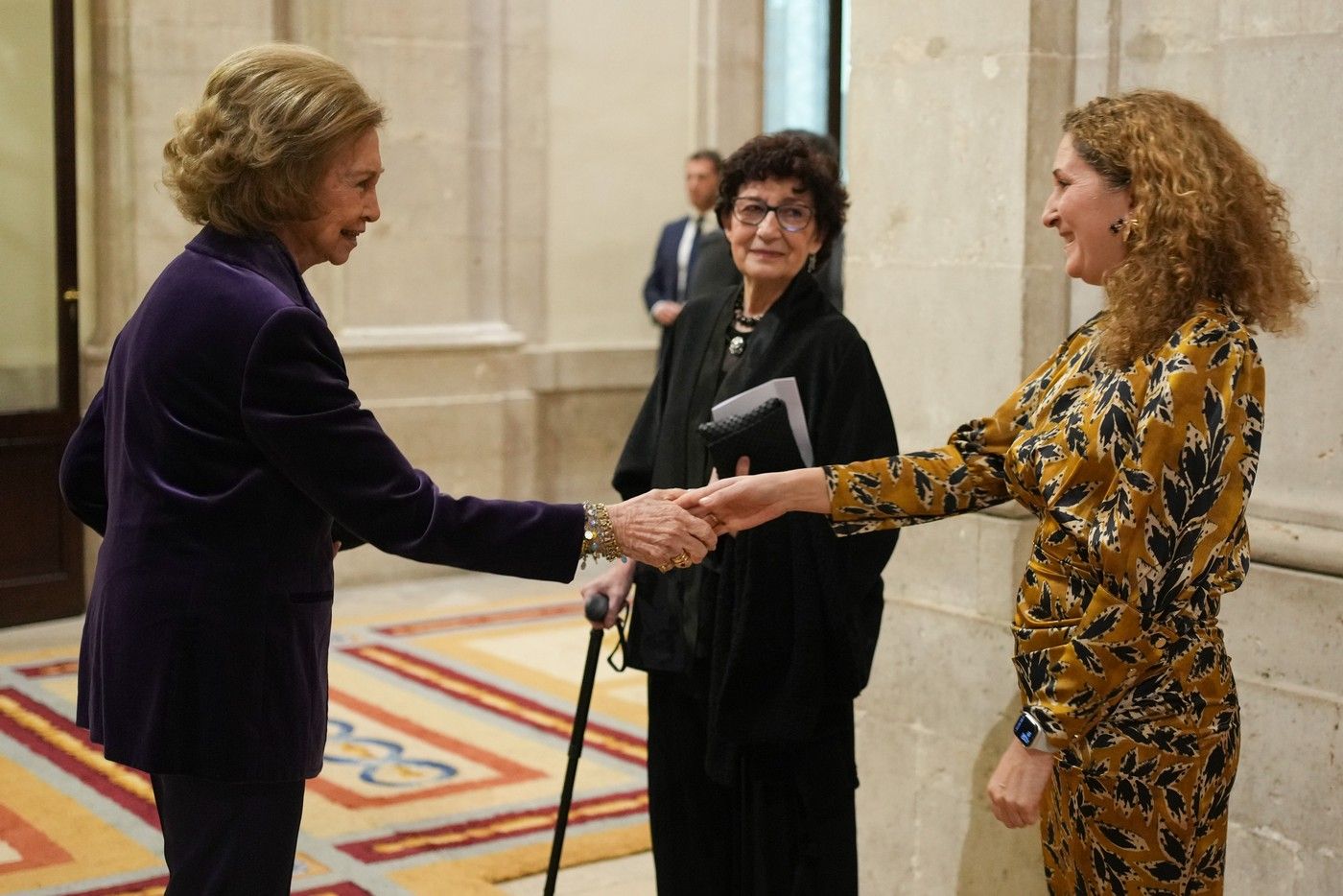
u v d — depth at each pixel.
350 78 2.25
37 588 6.75
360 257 7.50
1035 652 2.25
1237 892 3.01
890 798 3.66
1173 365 2.11
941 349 3.46
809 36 8.82
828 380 2.81
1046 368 2.44
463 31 7.69
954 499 2.52
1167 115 2.23
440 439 7.76
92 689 2.24
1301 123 2.84
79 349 6.80
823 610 2.76
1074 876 2.31
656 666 2.90
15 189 6.63
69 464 2.40
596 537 2.38
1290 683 2.91
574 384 8.19
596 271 8.29
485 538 2.28
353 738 5.16
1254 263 2.17
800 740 2.73
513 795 4.62
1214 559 2.15
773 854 2.82
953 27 3.38
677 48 8.45
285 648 2.18
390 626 6.76
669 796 2.96
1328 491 2.85
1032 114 3.26
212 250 2.22
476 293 7.88
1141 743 2.19
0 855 4.05
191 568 2.13
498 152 7.86
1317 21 2.80
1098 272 2.30
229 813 2.19
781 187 2.83
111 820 4.33
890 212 3.54
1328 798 2.85
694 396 2.95
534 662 6.21
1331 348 2.82
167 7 6.78
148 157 6.81
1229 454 2.11
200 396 2.14
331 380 2.17
